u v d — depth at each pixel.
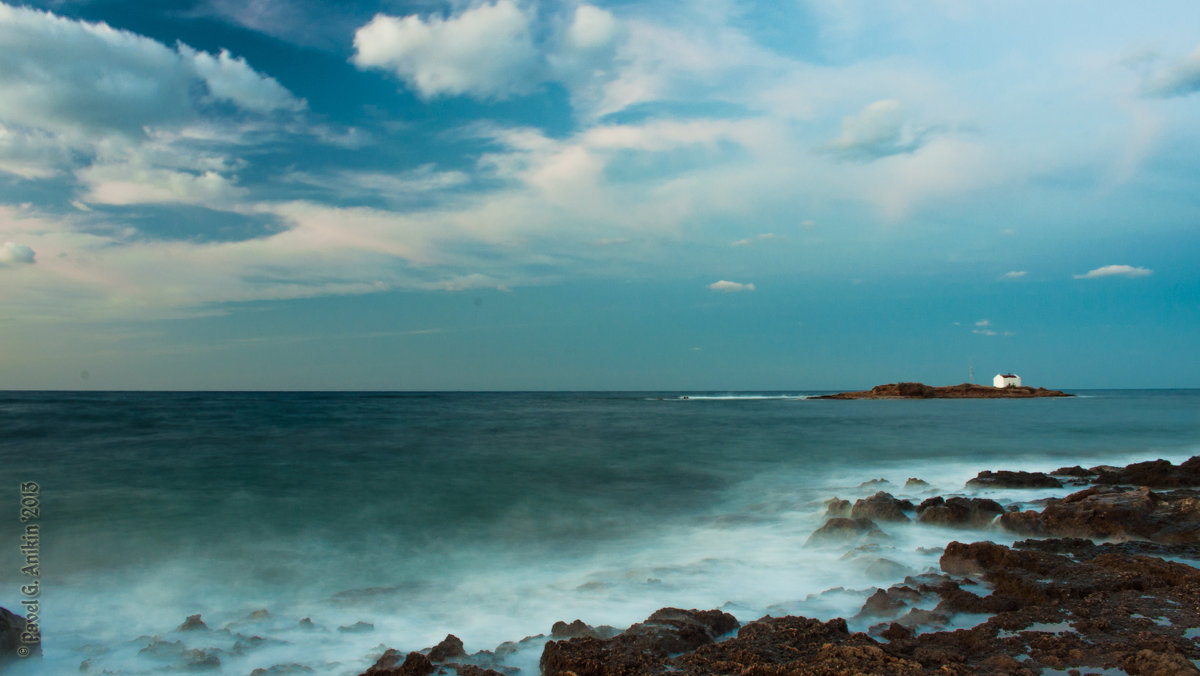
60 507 15.48
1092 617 7.07
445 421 51.03
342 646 7.43
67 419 46.69
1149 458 25.20
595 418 57.94
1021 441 32.34
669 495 17.70
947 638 6.73
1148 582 8.10
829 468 22.89
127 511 15.09
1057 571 8.58
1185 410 66.50
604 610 8.52
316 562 11.30
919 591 8.24
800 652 6.30
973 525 12.43
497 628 8.00
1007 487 17.36
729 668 5.98
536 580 10.14
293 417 53.72
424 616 8.45
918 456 26.30
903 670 5.65
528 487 18.89
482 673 6.25
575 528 13.84
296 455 26.08
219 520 14.29
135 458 24.69
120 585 10.05
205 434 35.72
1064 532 11.44
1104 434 36.16
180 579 10.35
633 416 61.81
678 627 6.86
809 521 14.00
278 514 14.98
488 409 80.88
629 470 22.41
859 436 36.09
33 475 20.42
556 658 6.26
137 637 7.91
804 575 9.76
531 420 54.12
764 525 13.70
